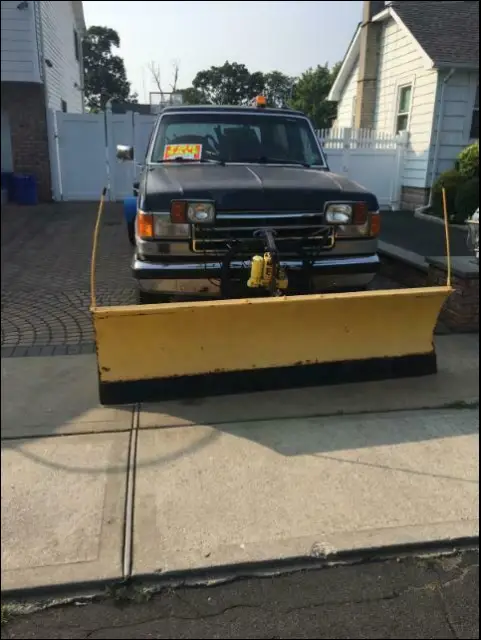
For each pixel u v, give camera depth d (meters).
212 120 5.76
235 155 5.57
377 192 14.50
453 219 11.82
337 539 2.81
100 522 2.92
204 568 2.64
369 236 4.61
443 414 4.05
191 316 3.76
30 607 2.46
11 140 13.72
